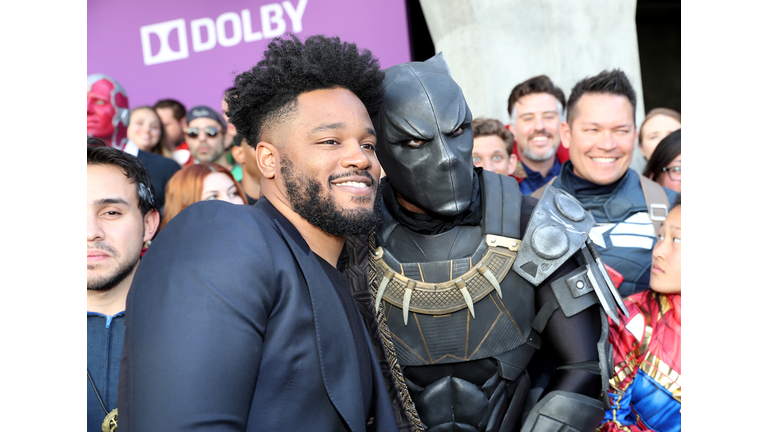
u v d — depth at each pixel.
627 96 1.96
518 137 2.37
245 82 0.77
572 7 2.78
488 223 1.00
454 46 2.85
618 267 1.87
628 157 1.98
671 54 4.48
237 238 0.65
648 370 1.33
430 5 2.91
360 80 0.79
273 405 0.64
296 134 0.72
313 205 0.72
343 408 0.67
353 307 0.81
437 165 0.93
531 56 2.75
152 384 0.56
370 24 2.52
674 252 1.37
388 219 1.02
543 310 0.98
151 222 1.20
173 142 2.52
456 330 0.97
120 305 1.12
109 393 1.08
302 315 0.66
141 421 0.55
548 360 1.14
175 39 2.60
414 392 1.01
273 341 0.64
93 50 2.63
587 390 0.95
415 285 0.97
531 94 2.32
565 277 0.97
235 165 2.43
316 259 0.74
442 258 0.99
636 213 1.94
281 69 0.73
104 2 2.61
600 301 0.96
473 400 0.99
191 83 2.60
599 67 2.81
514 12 2.73
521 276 0.98
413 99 0.93
